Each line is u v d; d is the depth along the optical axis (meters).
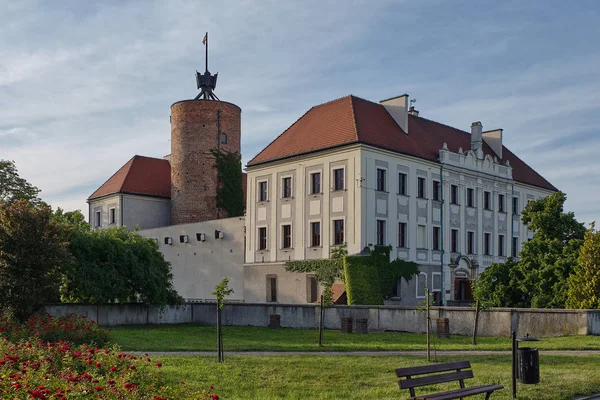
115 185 71.50
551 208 37.47
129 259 41.19
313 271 48.84
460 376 12.77
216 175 66.12
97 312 39.53
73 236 39.28
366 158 46.97
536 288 35.47
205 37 70.88
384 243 47.78
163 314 42.59
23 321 27.67
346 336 31.48
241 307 40.81
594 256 30.77
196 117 65.94
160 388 12.27
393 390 15.13
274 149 54.12
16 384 10.68
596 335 28.00
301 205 50.53
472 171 56.16
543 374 16.97
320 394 14.73
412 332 34.12
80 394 10.59
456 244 54.25
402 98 53.06
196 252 59.50
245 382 16.28
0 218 28.11
